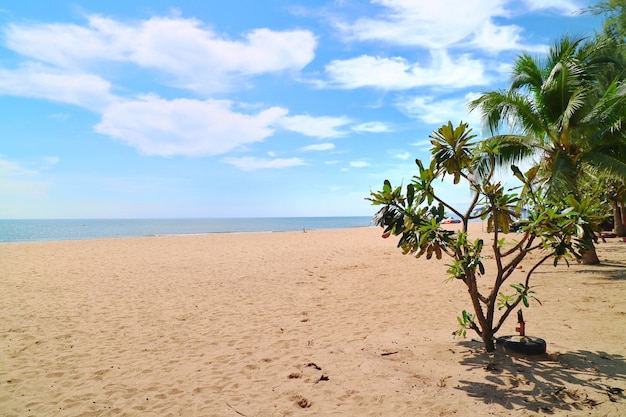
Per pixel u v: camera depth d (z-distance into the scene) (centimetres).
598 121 948
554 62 1083
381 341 501
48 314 694
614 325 529
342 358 446
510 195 400
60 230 5966
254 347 505
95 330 596
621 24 1262
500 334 502
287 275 1093
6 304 774
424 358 426
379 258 1423
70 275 1136
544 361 395
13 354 494
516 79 1147
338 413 320
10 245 2205
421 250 402
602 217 374
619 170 957
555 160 996
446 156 422
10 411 345
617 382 344
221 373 421
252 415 325
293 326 600
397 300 761
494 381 357
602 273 938
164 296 839
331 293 848
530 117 1040
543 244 379
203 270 1208
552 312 616
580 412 299
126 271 1204
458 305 701
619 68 1140
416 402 328
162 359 470
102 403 358
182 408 343
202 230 5847
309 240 2508
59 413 341
